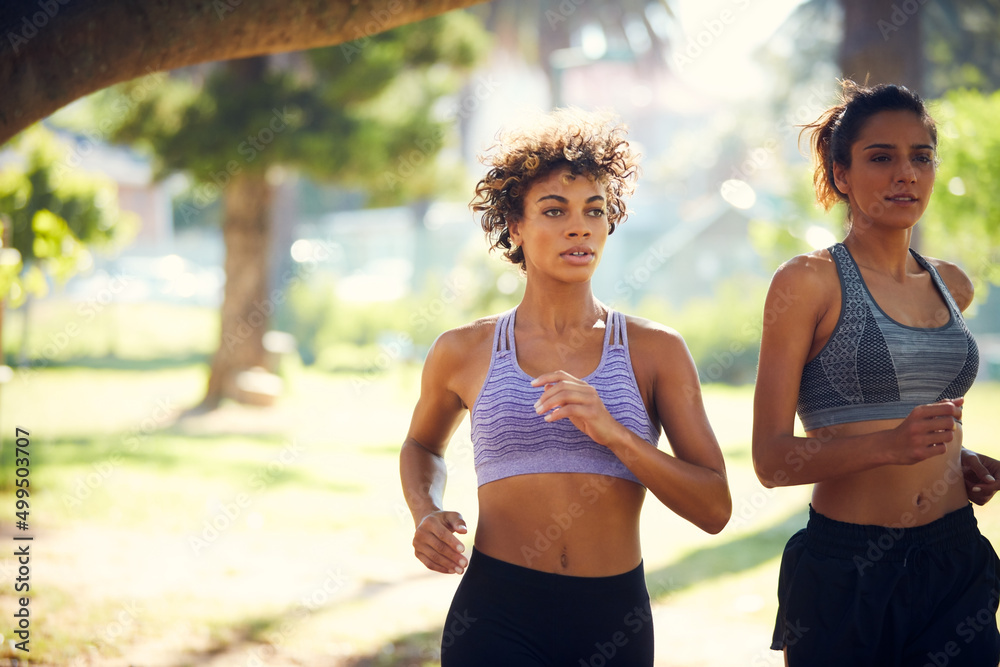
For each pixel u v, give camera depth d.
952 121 8.17
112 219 12.70
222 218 14.85
